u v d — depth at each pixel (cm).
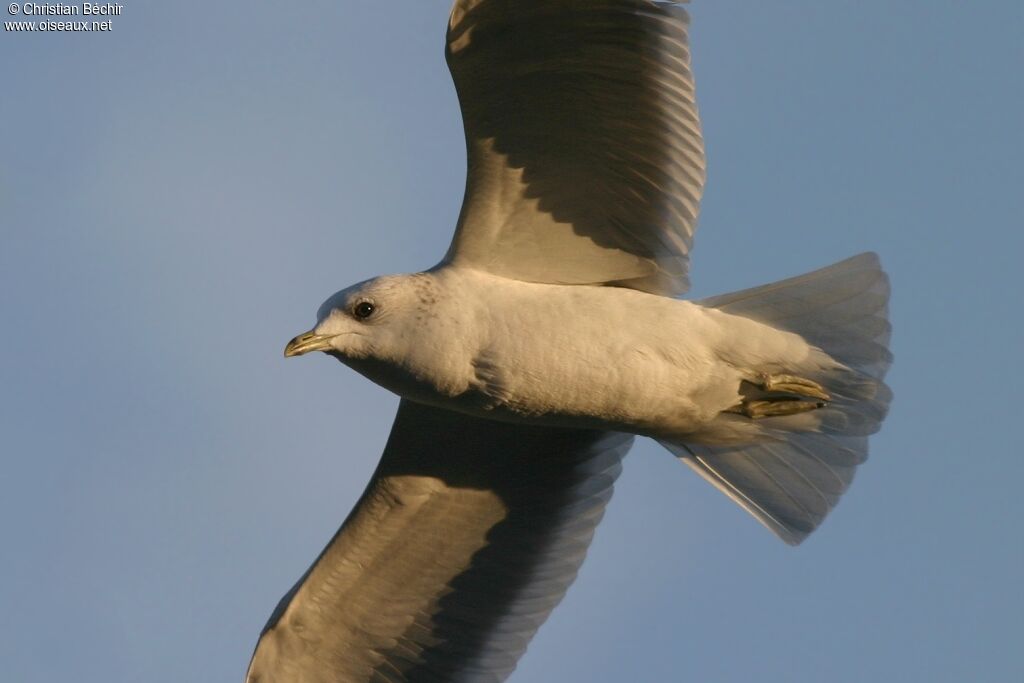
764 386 1234
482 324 1217
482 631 1420
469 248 1248
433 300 1221
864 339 1240
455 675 1416
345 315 1223
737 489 1321
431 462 1384
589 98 1207
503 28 1166
